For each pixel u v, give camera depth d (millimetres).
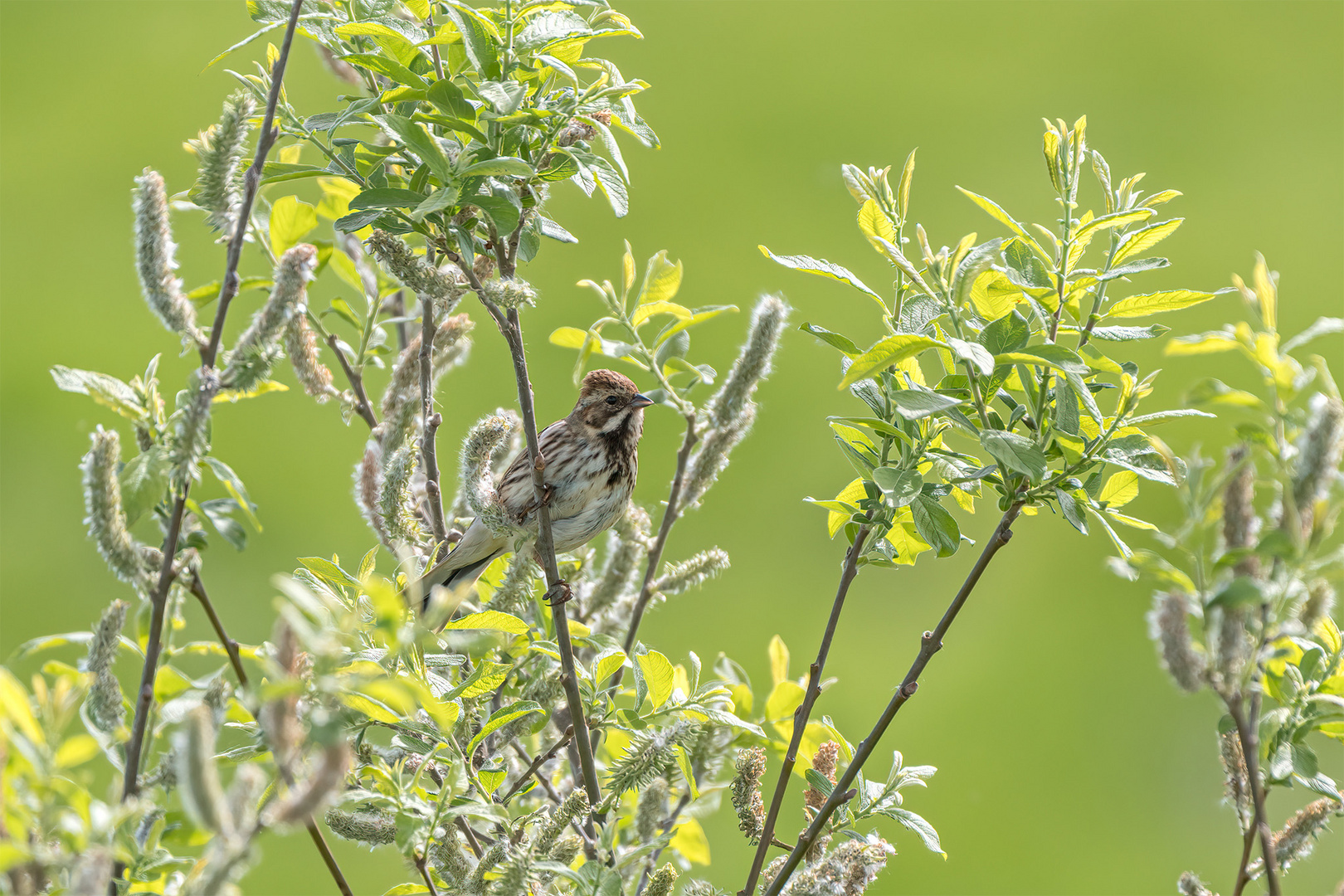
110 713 5773
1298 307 23625
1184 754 17812
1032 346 5750
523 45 6258
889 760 17250
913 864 16406
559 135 6855
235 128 6195
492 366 20266
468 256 6504
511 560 6844
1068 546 20000
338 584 6230
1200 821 16938
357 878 14594
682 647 17969
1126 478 6488
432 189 6676
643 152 26000
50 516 19109
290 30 5961
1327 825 5539
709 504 19531
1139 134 27125
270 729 4023
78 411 20797
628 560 8039
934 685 18156
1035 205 24734
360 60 6512
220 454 19688
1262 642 4777
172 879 5758
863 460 6867
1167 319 22953
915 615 19250
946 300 6223
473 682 6000
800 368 21219
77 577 18281
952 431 12992
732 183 24859
